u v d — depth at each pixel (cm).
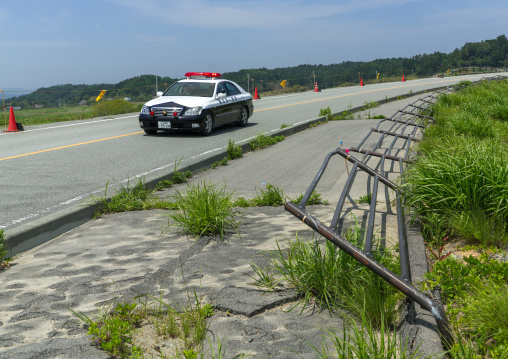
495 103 1864
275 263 373
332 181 758
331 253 351
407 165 745
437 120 1374
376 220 518
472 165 491
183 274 390
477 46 19262
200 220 500
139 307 327
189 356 254
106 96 2580
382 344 240
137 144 1191
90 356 268
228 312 322
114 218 585
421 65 13812
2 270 419
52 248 476
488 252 414
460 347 246
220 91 1436
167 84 2747
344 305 322
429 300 282
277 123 1634
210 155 956
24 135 1399
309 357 265
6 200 664
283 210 598
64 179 798
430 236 464
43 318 318
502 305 284
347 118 1697
